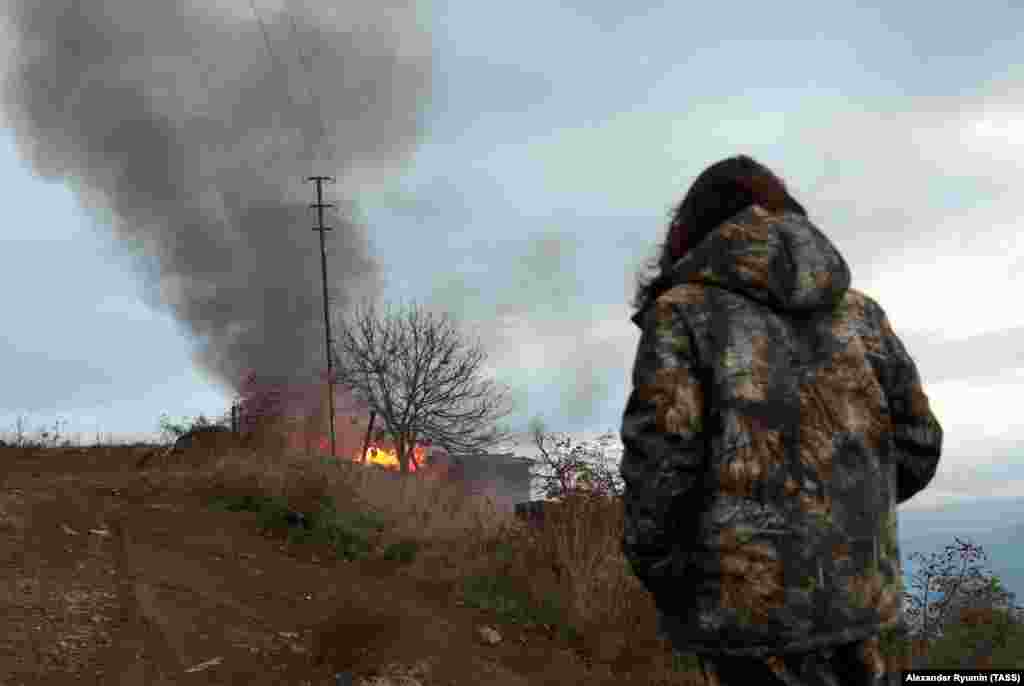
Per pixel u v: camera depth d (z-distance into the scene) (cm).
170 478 784
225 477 775
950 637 401
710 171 262
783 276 234
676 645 237
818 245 240
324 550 645
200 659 407
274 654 430
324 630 452
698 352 232
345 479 852
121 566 519
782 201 256
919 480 258
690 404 228
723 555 223
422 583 604
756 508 222
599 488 664
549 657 513
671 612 239
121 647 403
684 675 507
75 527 583
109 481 765
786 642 218
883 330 252
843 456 230
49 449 1163
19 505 609
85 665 378
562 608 572
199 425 1291
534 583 601
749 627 220
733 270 235
